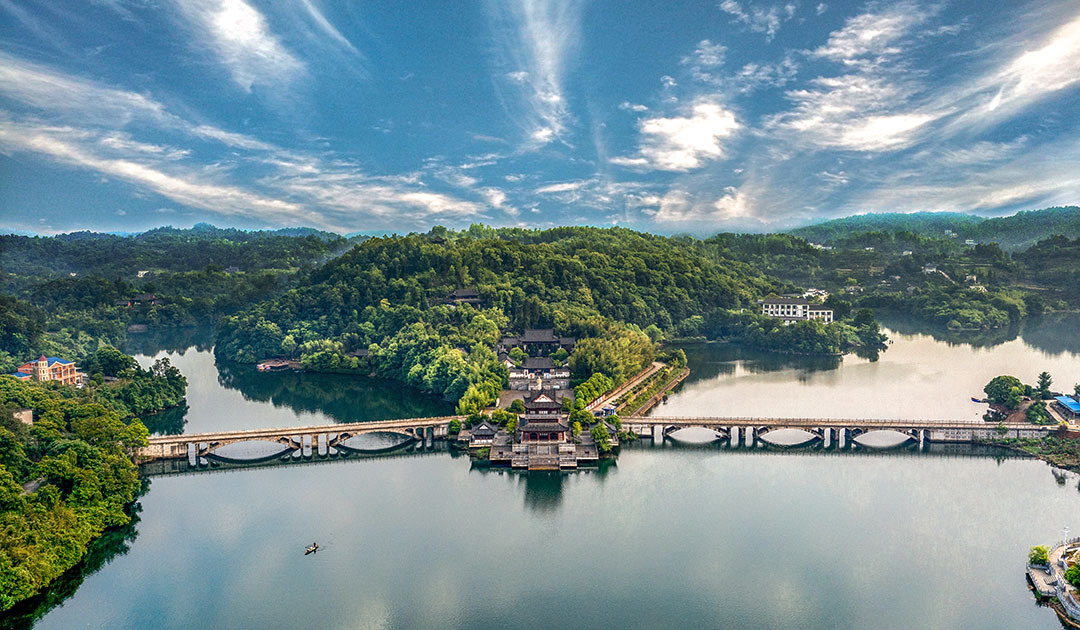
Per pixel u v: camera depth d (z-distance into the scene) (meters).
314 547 173.00
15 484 166.62
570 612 146.88
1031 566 160.12
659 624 142.75
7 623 144.25
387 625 143.12
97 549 174.88
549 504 198.88
